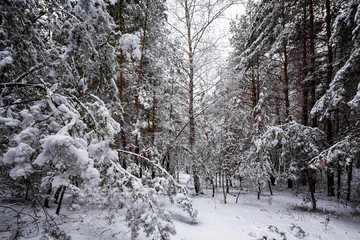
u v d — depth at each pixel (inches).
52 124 103.7
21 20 128.0
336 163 275.9
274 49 444.8
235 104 385.7
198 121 381.4
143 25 256.4
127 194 131.4
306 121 498.3
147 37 283.6
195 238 166.6
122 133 251.0
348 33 297.3
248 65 533.0
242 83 471.8
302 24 449.4
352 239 217.9
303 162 324.2
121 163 200.8
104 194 136.6
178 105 370.6
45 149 80.7
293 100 616.4
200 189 380.5
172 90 357.7
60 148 83.3
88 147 104.5
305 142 316.5
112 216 152.8
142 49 262.1
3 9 118.3
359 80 279.6
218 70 350.0
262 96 478.6
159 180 168.4
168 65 319.3
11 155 78.3
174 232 122.2
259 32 519.2
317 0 430.3
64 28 129.0
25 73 128.1
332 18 405.4
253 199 384.8
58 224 150.4
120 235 148.6
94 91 165.2
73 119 100.3
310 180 332.2
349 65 258.2
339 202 374.9
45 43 176.9
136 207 128.7
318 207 346.0
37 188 115.5
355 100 227.9
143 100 309.1
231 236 177.8
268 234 198.1
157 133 310.2
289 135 331.9
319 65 431.5
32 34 136.6
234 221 222.7
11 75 137.9
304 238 207.8
